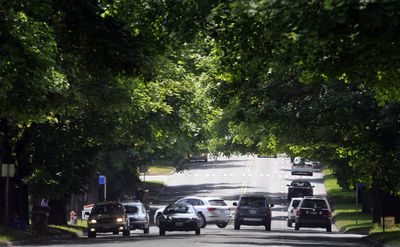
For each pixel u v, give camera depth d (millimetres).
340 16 29281
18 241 84375
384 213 110312
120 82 83062
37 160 101000
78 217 165250
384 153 86188
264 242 82312
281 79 84688
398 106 78375
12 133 98312
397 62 34219
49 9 56688
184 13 43188
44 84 63906
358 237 101938
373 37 31422
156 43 45812
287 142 96312
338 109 82000
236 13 31734
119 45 54125
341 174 132000
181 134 110688
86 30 54938
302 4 29750
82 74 73750
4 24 59156
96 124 100250
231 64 41844
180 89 108438
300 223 119062
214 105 93062
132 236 102750
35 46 59844
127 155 156625
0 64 58438
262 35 38188
